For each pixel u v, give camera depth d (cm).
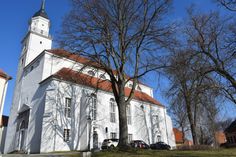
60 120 3183
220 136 5838
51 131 3023
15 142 3647
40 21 4741
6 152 3847
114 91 2089
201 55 2262
